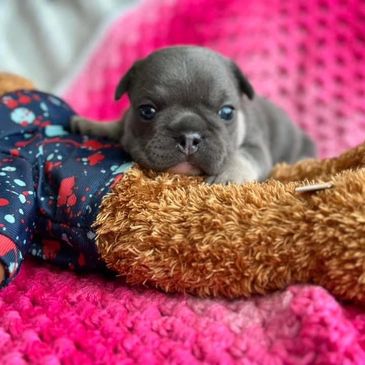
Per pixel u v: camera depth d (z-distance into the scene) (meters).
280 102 0.37
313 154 0.36
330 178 0.20
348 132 0.36
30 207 0.21
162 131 0.24
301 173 0.23
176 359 0.17
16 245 0.20
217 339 0.17
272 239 0.19
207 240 0.19
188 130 0.23
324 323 0.17
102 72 0.42
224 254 0.19
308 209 0.19
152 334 0.18
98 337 0.18
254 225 0.19
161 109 0.25
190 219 0.19
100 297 0.20
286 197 0.19
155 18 0.42
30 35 0.44
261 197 0.19
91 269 0.22
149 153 0.23
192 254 0.19
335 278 0.18
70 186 0.21
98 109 0.41
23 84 0.29
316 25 0.38
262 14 0.39
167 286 0.20
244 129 0.28
